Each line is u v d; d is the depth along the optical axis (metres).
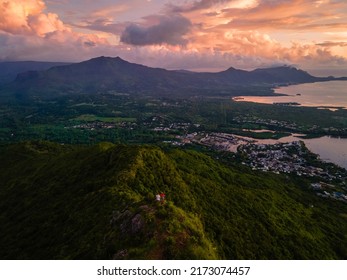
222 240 53.72
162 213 35.56
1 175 101.81
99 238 37.69
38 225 52.91
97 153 78.62
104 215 43.59
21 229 54.53
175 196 58.91
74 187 64.00
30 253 45.16
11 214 65.44
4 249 49.81
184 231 33.59
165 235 32.41
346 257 70.94
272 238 62.72
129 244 33.47
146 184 56.75
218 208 65.31
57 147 138.38
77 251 37.47
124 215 38.69
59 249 41.44
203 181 77.06
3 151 126.00
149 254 30.52
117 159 65.62
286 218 77.81
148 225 34.25
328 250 69.81
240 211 68.81
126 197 46.50
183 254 30.47
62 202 58.16
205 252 31.69
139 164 60.94
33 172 88.75
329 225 89.62
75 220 46.94
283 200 96.81
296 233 70.94
